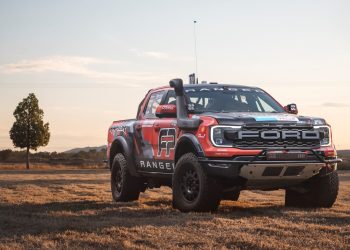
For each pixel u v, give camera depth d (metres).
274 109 9.26
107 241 5.70
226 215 7.77
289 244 5.50
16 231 6.46
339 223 6.95
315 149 8.11
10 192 13.05
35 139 56.19
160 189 14.15
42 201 10.62
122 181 10.45
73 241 5.72
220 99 9.04
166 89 9.74
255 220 7.15
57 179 20.88
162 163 9.18
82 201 10.61
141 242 5.69
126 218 7.57
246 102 9.16
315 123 8.26
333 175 8.59
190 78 10.39
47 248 5.38
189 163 8.20
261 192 14.46
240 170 7.73
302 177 8.14
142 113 10.22
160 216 7.75
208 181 7.95
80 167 52.72
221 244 5.50
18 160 77.56
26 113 56.78
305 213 7.91
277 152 7.80
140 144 9.95
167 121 9.09
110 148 11.04
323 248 5.31
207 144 7.94
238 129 7.83
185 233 6.13
